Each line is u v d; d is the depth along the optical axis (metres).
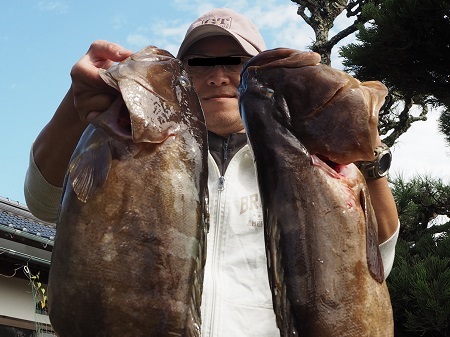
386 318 0.79
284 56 0.83
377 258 0.79
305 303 0.76
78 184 0.79
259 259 0.96
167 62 0.84
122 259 0.76
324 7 3.04
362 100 0.78
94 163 0.79
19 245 2.42
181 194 0.79
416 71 2.52
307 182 0.78
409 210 2.79
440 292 2.19
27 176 1.00
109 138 0.80
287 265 0.77
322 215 0.78
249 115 0.82
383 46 2.43
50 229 2.83
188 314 0.77
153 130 0.79
